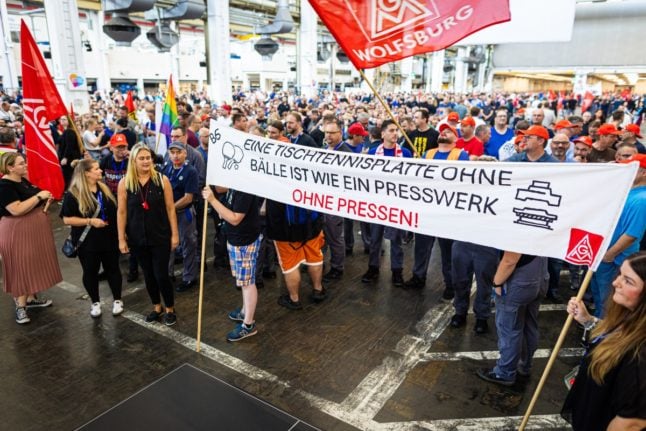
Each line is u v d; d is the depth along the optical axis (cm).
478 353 360
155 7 1340
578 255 221
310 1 321
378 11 315
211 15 1584
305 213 397
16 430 274
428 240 461
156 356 354
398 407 297
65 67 1157
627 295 162
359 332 392
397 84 3219
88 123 827
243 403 258
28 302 436
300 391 313
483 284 372
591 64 2427
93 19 2788
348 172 300
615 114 826
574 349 370
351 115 1083
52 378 326
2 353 357
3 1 2138
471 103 2017
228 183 354
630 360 154
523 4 764
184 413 249
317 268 436
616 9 2262
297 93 2306
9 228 386
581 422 175
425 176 269
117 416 246
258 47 1678
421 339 381
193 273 478
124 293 472
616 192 206
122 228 383
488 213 251
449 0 300
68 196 386
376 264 492
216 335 387
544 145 391
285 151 325
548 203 229
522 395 310
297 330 395
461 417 288
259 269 477
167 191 382
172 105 571
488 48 2898
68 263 555
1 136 565
